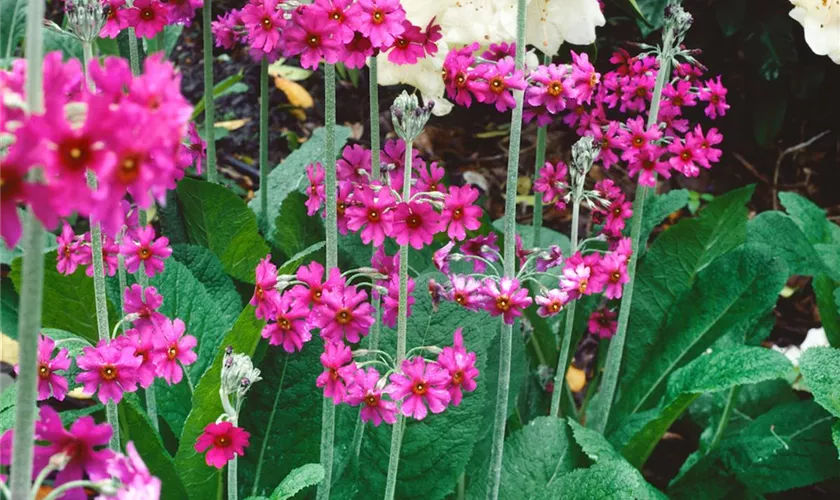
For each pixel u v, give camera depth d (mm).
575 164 763
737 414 931
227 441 655
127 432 722
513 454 806
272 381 791
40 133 430
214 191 864
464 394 775
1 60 1058
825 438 834
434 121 1463
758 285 882
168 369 669
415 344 771
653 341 915
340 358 668
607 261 771
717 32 1394
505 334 732
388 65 740
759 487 832
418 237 644
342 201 720
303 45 645
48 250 774
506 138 1457
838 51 755
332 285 679
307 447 790
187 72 1501
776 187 1384
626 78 842
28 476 494
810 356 800
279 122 1427
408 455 773
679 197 953
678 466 986
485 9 739
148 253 743
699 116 1433
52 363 651
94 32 637
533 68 771
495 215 1339
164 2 787
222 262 901
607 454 788
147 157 448
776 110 1370
